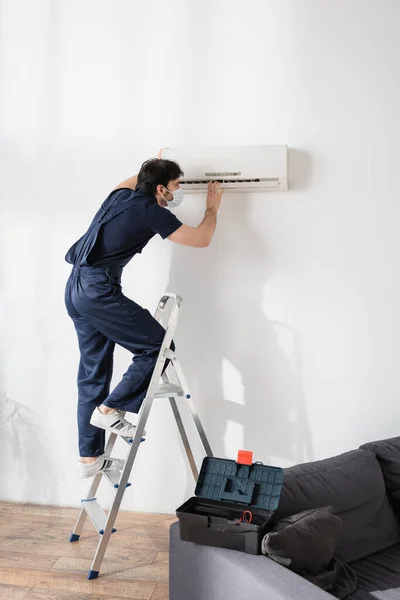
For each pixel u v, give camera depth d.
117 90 3.29
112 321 2.87
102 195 3.32
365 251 3.10
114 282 2.89
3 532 3.12
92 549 2.96
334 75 3.08
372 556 2.45
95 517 2.87
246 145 3.17
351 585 2.14
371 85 3.05
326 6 3.07
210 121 3.20
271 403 3.22
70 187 3.35
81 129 3.33
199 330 3.28
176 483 3.34
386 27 3.03
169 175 2.90
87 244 2.91
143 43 3.25
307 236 3.14
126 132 3.28
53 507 3.44
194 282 3.27
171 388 2.95
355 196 3.09
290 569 2.01
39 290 3.41
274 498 2.24
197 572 2.10
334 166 3.10
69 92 3.33
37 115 3.37
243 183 3.08
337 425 3.17
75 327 3.07
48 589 2.61
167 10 3.22
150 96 3.26
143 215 2.83
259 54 3.14
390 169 3.05
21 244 3.41
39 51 3.35
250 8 3.14
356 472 2.54
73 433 3.42
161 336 2.89
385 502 2.59
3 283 3.44
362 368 3.13
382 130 3.05
